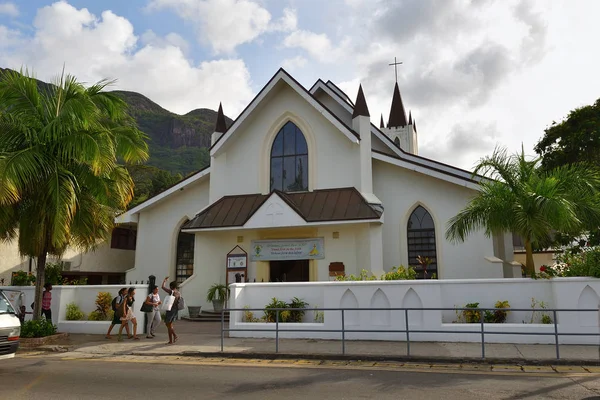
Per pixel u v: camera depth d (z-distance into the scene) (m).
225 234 22.19
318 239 20.80
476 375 9.09
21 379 9.24
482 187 15.00
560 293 12.25
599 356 10.08
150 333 15.07
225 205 22.34
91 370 10.20
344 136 22.14
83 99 14.42
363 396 7.55
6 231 14.78
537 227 12.77
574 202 13.16
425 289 13.12
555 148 26.56
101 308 16.89
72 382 8.91
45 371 10.12
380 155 22.05
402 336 13.05
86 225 14.94
